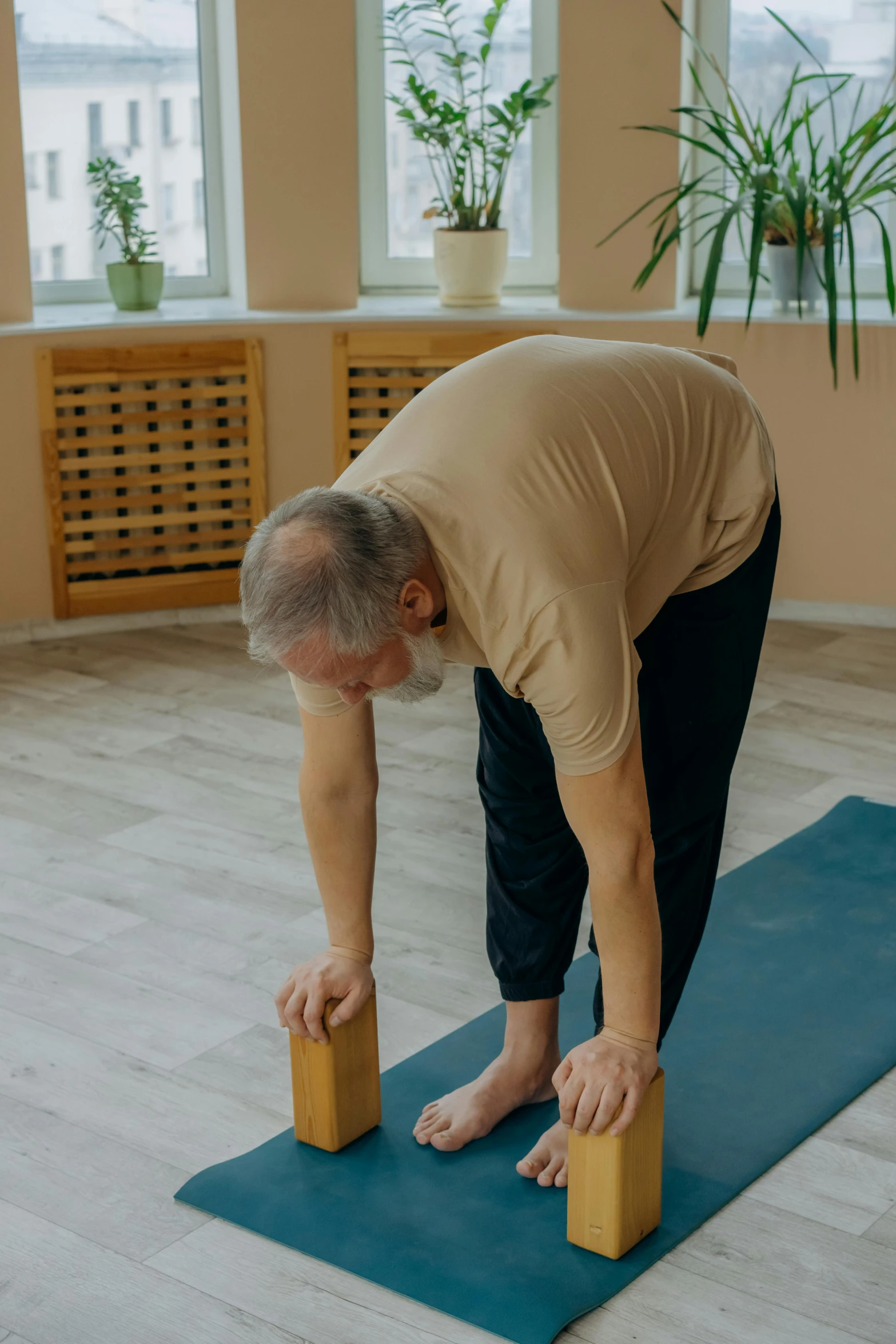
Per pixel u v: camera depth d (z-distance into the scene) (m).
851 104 4.24
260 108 4.06
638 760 1.45
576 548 1.39
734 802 2.94
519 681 1.41
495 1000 2.23
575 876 1.86
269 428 4.16
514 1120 1.94
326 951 1.84
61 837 2.80
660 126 4.00
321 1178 1.81
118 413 4.03
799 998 2.21
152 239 4.44
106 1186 1.81
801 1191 1.79
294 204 4.14
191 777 3.10
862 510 4.02
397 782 3.05
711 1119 1.92
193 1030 2.15
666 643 1.70
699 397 1.65
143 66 4.26
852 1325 1.56
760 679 3.65
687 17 4.09
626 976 1.54
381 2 4.28
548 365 1.54
